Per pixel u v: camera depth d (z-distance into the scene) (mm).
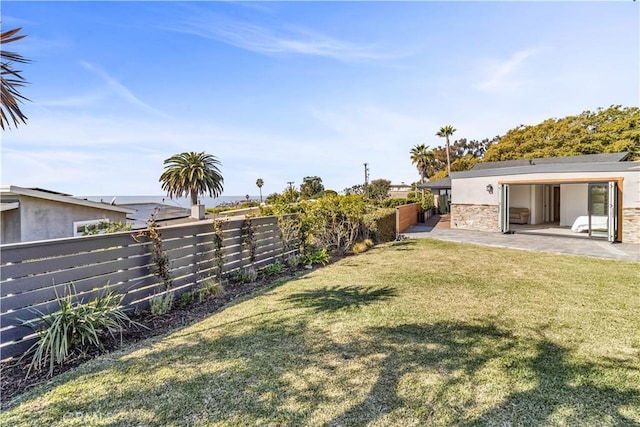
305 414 2580
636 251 10312
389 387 2941
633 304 5305
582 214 17234
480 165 23047
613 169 12289
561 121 28156
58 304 3896
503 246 11648
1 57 5449
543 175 13906
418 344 3824
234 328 4328
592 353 3598
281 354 3570
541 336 4059
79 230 10867
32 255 3707
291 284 6668
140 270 5020
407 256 9820
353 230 11227
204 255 6312
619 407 2662
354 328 4309
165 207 21234
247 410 2625
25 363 3365
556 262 8852
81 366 3316
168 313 4984
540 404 2701
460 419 2527
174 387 2930
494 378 3084
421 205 22859
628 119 23953
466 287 6371
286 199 12070
